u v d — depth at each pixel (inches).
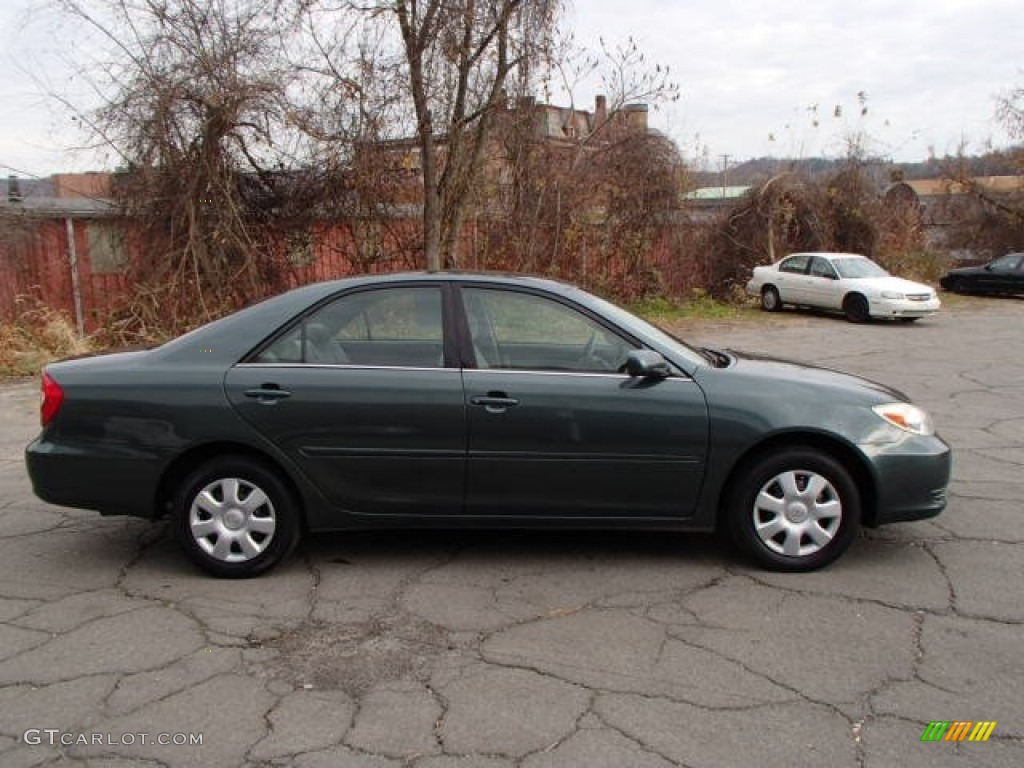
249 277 522.3
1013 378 430.0
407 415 170.1
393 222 565.3
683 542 194.7
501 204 639.1
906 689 130.3
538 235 663.8
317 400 170.1
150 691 130.0
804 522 175.0
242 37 489.7
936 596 164.2
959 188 1222.3
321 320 176.7
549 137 651.5
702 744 116.0
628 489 173.5
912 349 546.0
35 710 124.6
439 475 172.2
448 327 175.8
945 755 114.0
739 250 865.5
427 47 490.0
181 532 173.2
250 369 172.6
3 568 180.7
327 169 532.4
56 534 202.8
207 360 173.9
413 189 554.6
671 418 170.9
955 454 274.4
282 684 132.1
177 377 171.9
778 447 175.2
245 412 169.9
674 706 125.5
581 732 118.8
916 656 140.6
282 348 174.7
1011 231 1186.6
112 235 518.3
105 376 173.3
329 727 120.3
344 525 175.2
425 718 122.5
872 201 970.7
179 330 504.1
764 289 796.6
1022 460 266.5
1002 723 121.4
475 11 482.0
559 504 173.9
